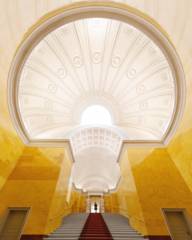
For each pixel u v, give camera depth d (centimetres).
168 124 844
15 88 737
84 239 492
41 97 1077
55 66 1020
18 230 597
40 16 607
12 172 757
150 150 883
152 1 556
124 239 496
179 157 765
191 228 591
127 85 1142
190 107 677
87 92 1230
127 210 884
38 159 827
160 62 889
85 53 1025
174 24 583
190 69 636
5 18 520
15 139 790
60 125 1202
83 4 605
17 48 650
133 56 985
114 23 863
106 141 1269
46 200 670
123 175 972
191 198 672
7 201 660
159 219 612
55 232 627
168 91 930
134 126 1196
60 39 902
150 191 701
